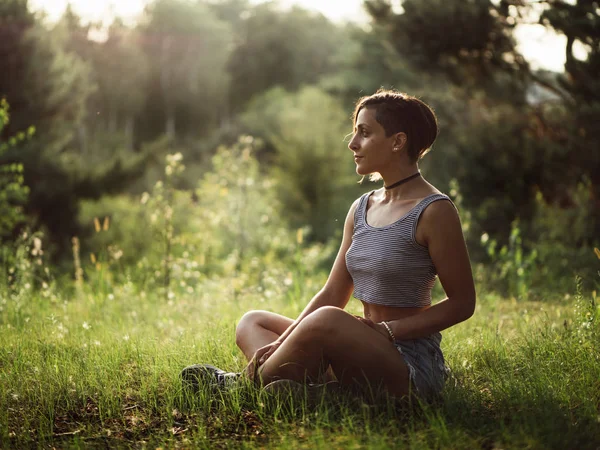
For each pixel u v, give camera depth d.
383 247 2.81
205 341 3.92
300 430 2.52
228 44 61.75
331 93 28.53
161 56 58.94
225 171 13.55
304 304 6.02
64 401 3.06
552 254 9.44
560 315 4.77
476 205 13.30
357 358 2.72
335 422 2.57
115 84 55.38
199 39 59.94
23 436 2.67
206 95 59.22
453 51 12.67
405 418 2.67
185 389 3.02
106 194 18.17
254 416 2.81
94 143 40.34
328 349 2.74
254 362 2.95
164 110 58.22
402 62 14.23
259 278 8.77
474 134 13.47
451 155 14.26
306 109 31.42
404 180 2.88
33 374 3.39
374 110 2.86
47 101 16.38
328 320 2.70
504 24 11.98
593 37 10.63
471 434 2.47
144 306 6.10
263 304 6.04
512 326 4.67
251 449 2.42
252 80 60.31
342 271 3.12
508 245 12.13
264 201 16.47
